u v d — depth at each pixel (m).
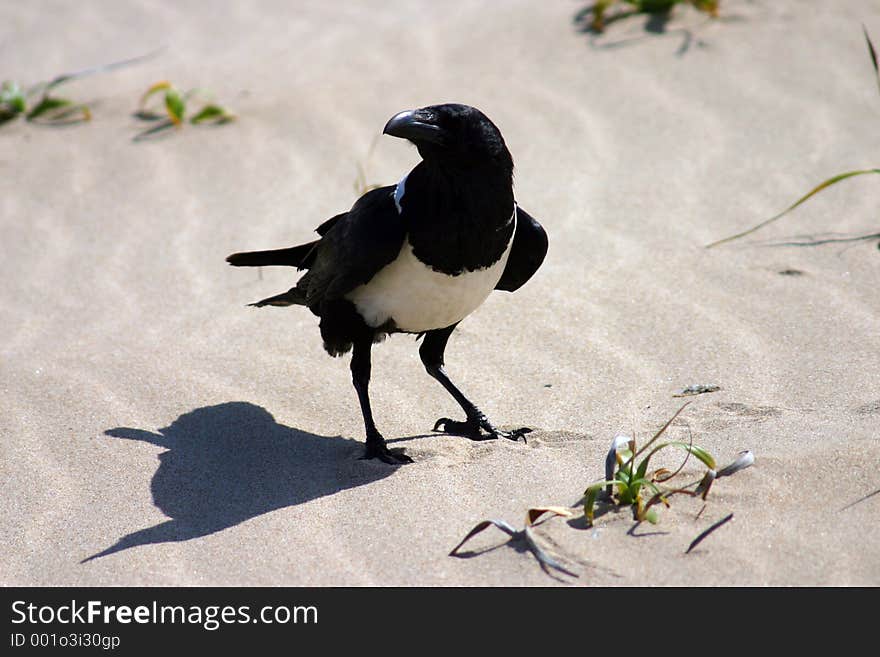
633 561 7.00
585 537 7.27
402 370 10.79
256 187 15.24
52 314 12.45
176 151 16.39
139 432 9.63
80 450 9.35
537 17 19.66
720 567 6.89
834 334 10.40
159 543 7.91
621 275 12.16
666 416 9.20
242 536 7.89
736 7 19.05
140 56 20.12
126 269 13.38
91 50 20.58
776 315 10.93
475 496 8.10
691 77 17.02
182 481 8.84
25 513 8.48
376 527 7.79
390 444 9.32
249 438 9.53
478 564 7.20
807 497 7.51
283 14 21.86
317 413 10.02
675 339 10.70
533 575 7.00
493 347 10.99
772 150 14.87
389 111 16.98
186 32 21.22
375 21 20.86
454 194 8.48
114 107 18.00
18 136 17.25
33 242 14.23
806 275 11.70
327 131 16.56
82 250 13.94
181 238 14.06
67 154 16.56
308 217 14.29
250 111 17.42
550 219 13.75
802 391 9.39
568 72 17.62
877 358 9.78
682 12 18.97
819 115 15.57
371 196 9.03
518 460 8.63
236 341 11.45
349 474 8.73
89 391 10.38
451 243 8.59
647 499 7.65
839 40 17.50
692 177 14.43
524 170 15.13
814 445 8.09
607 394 9.82
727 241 12.73
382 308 9.16
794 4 18.88
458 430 9.48
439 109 8.31
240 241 13.85
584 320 11.28
